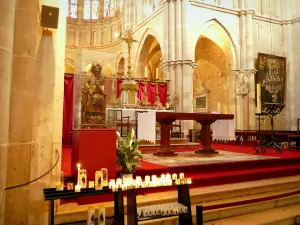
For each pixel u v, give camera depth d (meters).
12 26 2.71
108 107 5.51
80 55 4.76
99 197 4.06
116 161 4.54
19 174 3.12
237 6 15.55
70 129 8.88
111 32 24.14
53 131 3.71
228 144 12.16
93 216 3.07
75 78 4.73
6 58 2.61
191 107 13.12
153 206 3.55
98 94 4.54
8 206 3.06
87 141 4.13
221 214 4.27
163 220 3.77
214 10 14.63
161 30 15.40
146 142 9.19
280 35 16.47
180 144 9.71
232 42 15.20
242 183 5.36
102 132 4.24
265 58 15.51
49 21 3.42
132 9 20.16
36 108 3.51
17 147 3.10
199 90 19.42
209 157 6.93
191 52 13.70
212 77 18.03
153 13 16.12
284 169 6.24
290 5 16.44
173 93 13.20
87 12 25.45
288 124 15.88
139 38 18.39
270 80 15.64
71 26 24.73
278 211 4.65
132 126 9.49
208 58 18.17
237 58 15.20
